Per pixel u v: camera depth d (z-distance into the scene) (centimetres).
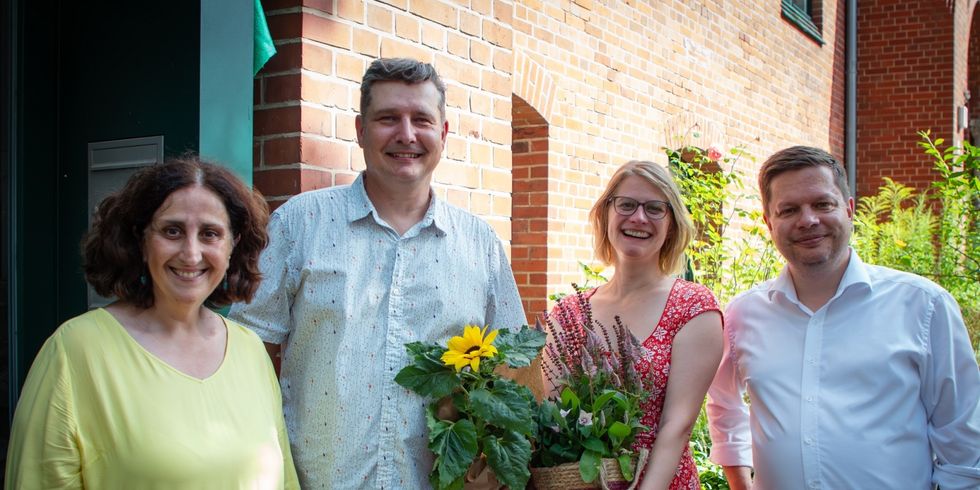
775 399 254
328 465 204
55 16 265
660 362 249
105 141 256
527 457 204
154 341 179
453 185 318
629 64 638
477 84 331
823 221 245
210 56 237
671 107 694
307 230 213
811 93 993
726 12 780
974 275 532
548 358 259
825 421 242
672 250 268
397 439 207
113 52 254
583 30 585
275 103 266
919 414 241
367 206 216
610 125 617
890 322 244
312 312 208
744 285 501
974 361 238
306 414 207
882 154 1110
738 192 777
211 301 197
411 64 216
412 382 204
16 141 258
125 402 167
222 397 181
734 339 274
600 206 279
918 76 1088
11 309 258
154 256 176
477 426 209
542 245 554
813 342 250
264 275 210
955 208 526
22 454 162
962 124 1127
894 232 637
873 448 236
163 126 241
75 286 263
